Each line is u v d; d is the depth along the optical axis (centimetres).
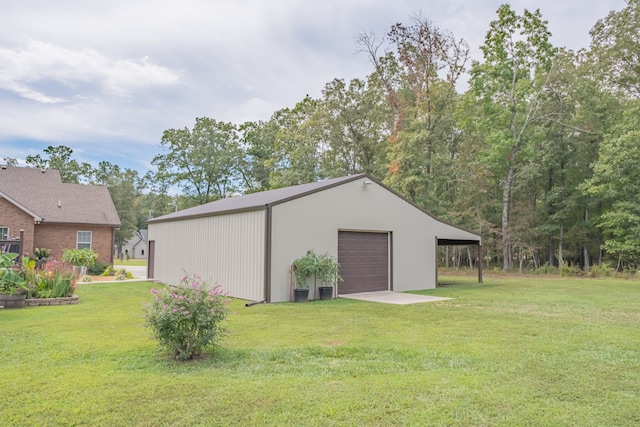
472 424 319
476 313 848
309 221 1120
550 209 2566
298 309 905
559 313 852
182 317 471
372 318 785
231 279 1158
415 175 2272
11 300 902
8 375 421
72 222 1938
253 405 348
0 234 1747
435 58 2327
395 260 1333
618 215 2048
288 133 3055
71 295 1039
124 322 723
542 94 2431
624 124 2045
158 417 325
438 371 450
